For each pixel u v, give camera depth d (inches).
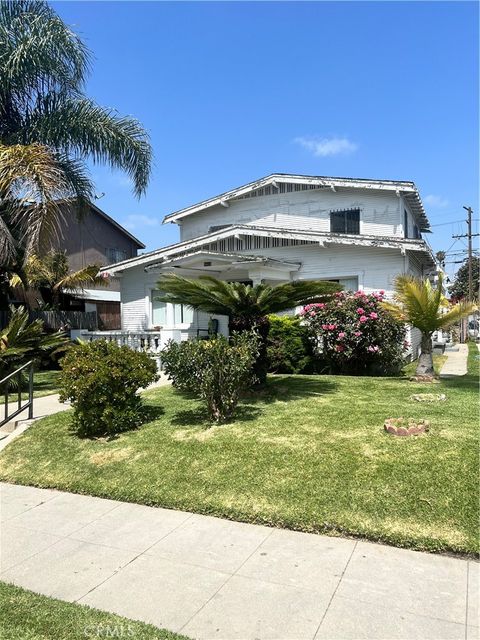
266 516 161.9
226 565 136.8
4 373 387.2
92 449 235.9
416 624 107.8
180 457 211.3
